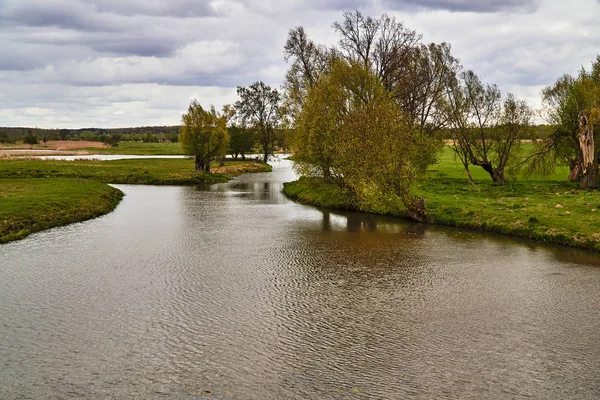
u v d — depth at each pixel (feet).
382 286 62.39
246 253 80.18
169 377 38.96
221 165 311.68
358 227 105.29
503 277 65.98
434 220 110.01
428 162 153.79
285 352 43.34
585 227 86.79
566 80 173.27
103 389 37.11
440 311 53.26
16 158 321.73
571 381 37.96
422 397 35.86
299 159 144.77
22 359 41.98
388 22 169.17
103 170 241.76
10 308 53.98
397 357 42.27
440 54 176.65
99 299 57.11
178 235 95.45
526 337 46.16
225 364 41.16
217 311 53.36
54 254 78.69
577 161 164.76
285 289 61.11
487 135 166.50
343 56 168.86
